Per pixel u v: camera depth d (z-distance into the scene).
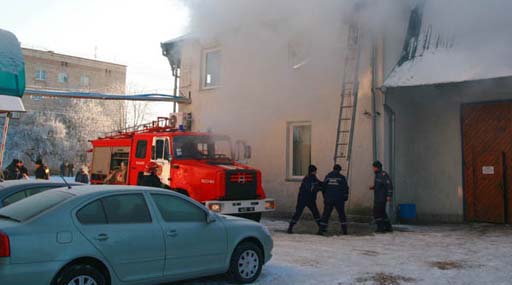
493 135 11.30
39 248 4.49
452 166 11.84
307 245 8.64
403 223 11.66
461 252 7.91
